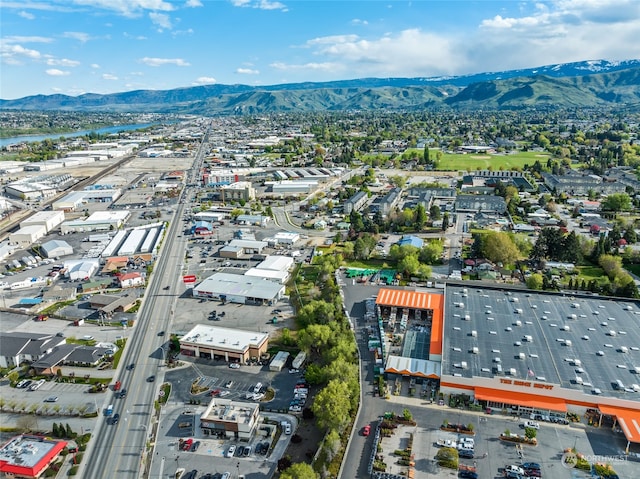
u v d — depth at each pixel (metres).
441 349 114.00
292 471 75.94
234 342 119.81
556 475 80.75
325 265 165.75
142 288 164.75
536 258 179.75
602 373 101.31
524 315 128.25
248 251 199.88
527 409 95.88
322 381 106.06
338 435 86.56
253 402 101.44
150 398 104.12
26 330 135.12
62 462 86.06
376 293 154.75
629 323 123.25
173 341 124.88
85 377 112.44
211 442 90.62
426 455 85.12
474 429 91.94
